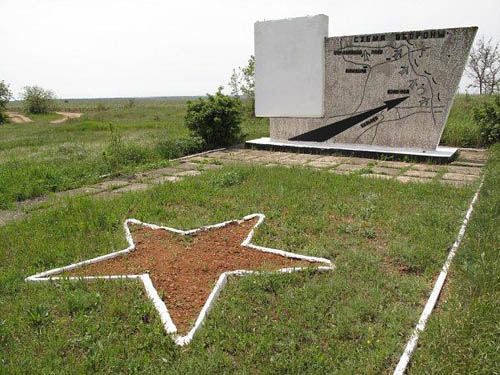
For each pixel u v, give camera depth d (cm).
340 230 495
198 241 473
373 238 475
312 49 1027
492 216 496
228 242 468
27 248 469
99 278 381
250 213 564
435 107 917
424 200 598
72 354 287
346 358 278
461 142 1093
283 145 1084
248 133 1355
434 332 288
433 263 411
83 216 563
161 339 298
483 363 257
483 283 339
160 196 649
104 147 1205
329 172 780
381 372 267
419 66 916
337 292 353
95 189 761
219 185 701
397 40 930
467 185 672
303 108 1066
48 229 523
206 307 333
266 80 1105
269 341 291
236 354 285
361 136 1020
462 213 537
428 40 896
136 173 880
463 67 875
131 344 294
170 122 2219
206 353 282
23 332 314
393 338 294
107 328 312
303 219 535
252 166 835
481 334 279
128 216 567
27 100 4634
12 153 1184
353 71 995
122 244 469
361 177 738
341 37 994
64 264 430
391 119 973
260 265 410
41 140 1619
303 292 352
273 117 1130
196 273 395
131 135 1506
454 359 259
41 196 733
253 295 350
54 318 329
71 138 1680
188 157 1045
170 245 463
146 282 374
